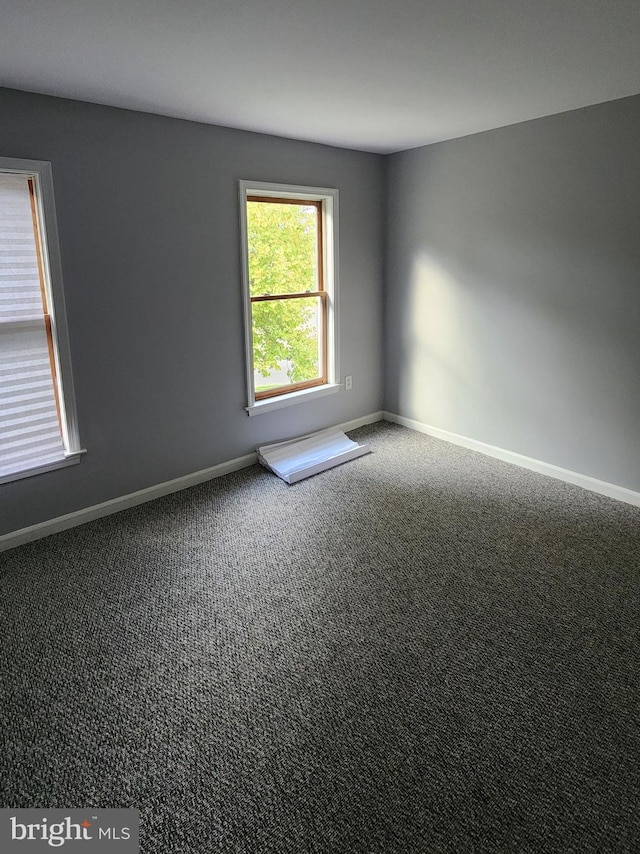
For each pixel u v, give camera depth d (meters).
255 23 2.01
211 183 3.55
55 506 3.26
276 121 3.42
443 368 4.53
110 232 3.17
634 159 3.11
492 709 2.02
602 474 3.65
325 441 4.53
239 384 4.02
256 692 2.11
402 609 2.57
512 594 2.67
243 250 3.78
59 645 2.36
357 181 4.40
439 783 1.74
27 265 2.93
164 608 2.59
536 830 1.59
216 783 1.75
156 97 2.89
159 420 3.63
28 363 3.02
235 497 3.72
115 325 3.30
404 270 4.63
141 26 2.02
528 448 4.05
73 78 2.57
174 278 3.50
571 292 3.55
